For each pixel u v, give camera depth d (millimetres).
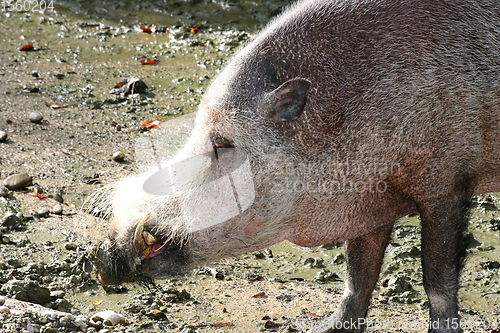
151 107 13133
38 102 13148
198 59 15492
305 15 6500
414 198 6547
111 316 7004
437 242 6480
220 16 17922
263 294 8055
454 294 6516
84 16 18000
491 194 10375
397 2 6379
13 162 10750
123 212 6238
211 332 7094
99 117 12695
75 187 10133
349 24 6352
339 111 6234
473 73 6223
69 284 7793
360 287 7371
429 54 6211
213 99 6301
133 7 18609
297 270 8766
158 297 7746
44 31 16906
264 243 6656
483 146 6465
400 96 6188
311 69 6277
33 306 6770
